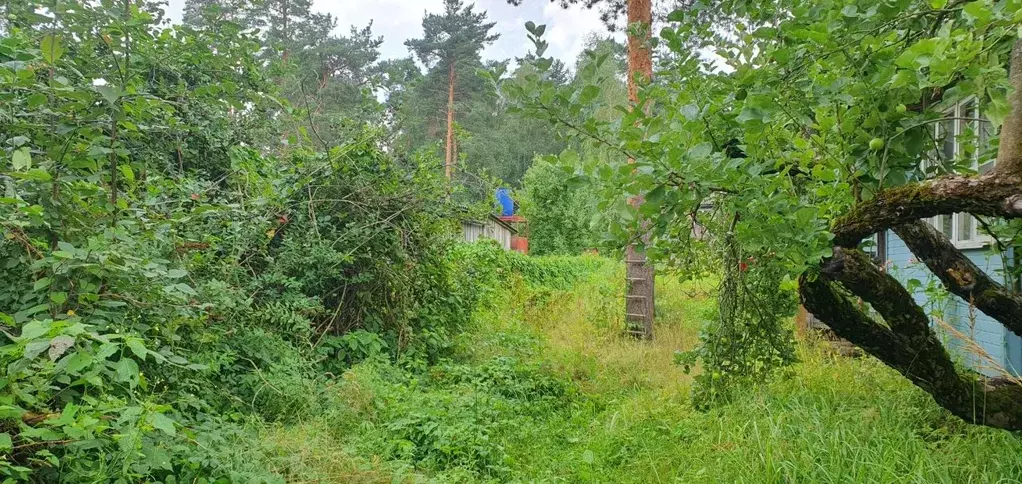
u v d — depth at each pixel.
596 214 2.80
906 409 4.23
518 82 2.48
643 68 6.88
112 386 3.03
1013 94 2.25
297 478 3.55
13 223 2.85
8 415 2.25
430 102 28.59
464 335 7.70
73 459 2.64
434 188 7.21
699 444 4.33
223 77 6.80
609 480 4.23
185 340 3.95
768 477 3.45
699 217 4.63
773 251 2.83
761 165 2.57
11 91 3.34
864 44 2.33
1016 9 1.69
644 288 9.45
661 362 7.68
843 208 2.86
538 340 8.81
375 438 4.45
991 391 3.42
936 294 4.55
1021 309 2.98
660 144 2.42
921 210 2.58
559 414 5.88
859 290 3.07
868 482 3.13
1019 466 3.17
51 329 2.26
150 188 4.27
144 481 2.94
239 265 5.41
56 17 3.59
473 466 4.34
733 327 5.07
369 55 22.89
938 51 1.75
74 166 3.26
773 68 2.59
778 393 5.04
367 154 6.78
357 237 6.41
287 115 7.79
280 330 5.47
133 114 3.61
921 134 2.56
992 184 2.32
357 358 6.12
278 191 6.02
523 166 32.69
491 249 12.07
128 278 3.20
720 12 3.17
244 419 4.18
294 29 22.69
